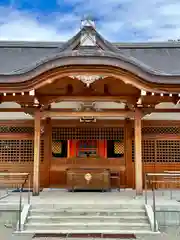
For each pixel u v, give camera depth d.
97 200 8.23
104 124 11.73
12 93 8.65
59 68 8.13
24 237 6.30
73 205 7.62
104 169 10.78
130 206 7.62
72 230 6.72
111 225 6.84
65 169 11.54
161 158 11.67
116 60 8.13
